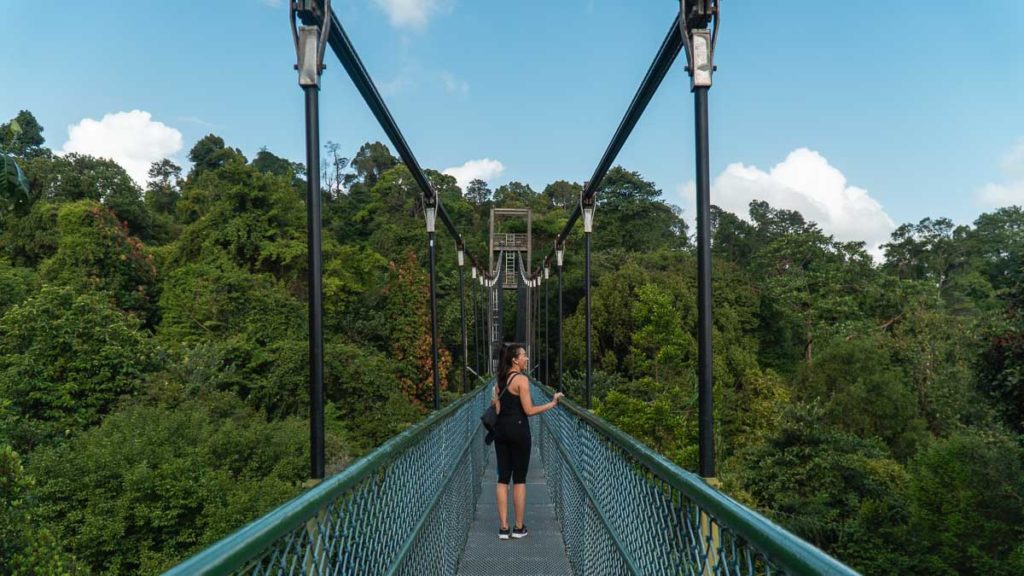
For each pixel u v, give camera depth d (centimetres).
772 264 5450
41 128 5069
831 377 3234
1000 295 1571
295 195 3400
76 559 1146
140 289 3053
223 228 3131
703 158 282
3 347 1862
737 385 3759
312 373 266
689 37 294
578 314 4166
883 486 2022
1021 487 1487
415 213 5388
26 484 991
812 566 83
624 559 268
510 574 414
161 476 1252
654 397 3181
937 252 5781
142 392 1880
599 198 5894
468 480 538
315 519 154
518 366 486
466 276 4172
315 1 285
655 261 4825
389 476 244
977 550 1471
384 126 490
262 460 1552
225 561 91
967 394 2545
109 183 4728
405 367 3170
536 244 5922
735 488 2097
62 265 2964
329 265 3328
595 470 355
